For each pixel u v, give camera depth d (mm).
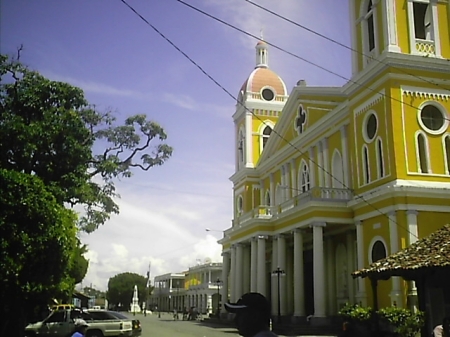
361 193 25844
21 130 18266
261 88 46375
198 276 83562
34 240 14766
